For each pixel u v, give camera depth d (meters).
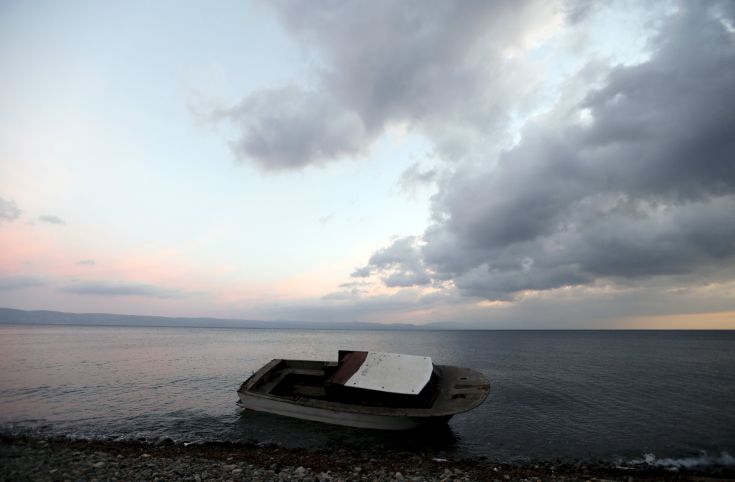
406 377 20.88
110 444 18.80
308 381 27.00
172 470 14.16
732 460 18.64
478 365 55.25
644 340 160.25
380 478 14.16
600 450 19.78
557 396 32.22
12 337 118.50
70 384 35.00
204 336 163.25
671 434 22.34
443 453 18.77
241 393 24.16
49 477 13.04
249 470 14.44
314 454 17.44
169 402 28.48
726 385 38.12
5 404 27.30
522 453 19.22
